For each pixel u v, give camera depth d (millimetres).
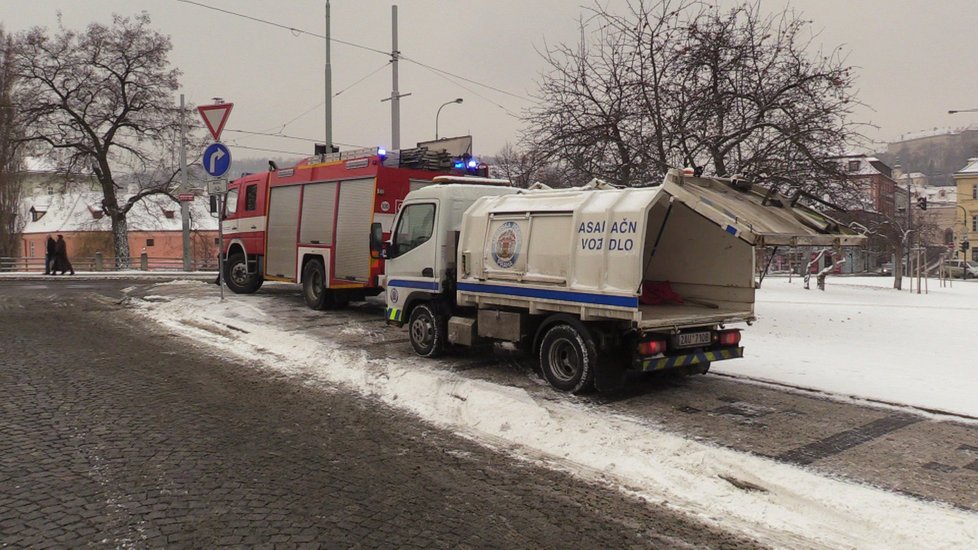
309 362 8758
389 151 12234
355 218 12352
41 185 38156
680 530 4023
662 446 5355
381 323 11883
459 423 6211
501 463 5156
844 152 11930
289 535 3797
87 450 5172
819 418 6246
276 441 5547
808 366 8555
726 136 11242
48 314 13461
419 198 9078
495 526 4023
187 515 4027
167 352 9406
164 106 34250
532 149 13406
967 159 79375
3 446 5230
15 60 34031
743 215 6145
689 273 8031
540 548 3754
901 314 14047
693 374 7773
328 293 13281
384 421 6242
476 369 8188
